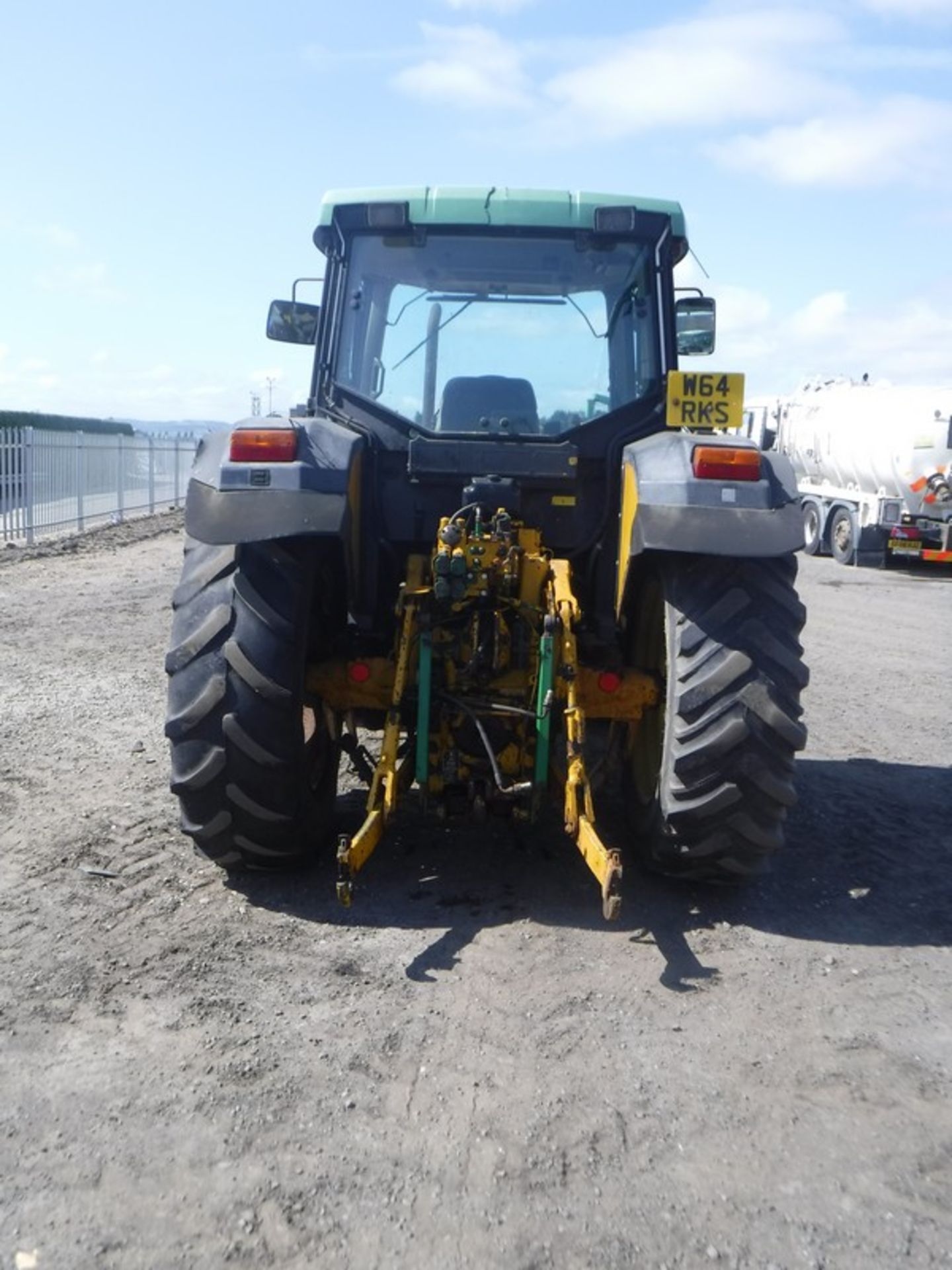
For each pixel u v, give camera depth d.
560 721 4.30
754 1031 3.32
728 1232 2.49
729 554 3.81
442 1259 2.40
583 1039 3.24
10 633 9.54
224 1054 3.13
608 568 4.70
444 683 4.25
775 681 3.96
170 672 4.01
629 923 4.02
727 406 4.32
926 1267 2.40
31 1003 3.38
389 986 3.53
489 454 4.57
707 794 3.96
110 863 4.44
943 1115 2.93
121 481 22.28
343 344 4.87
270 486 3.89
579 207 4.79
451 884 4.32
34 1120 2.83
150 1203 2.54
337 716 4.62
